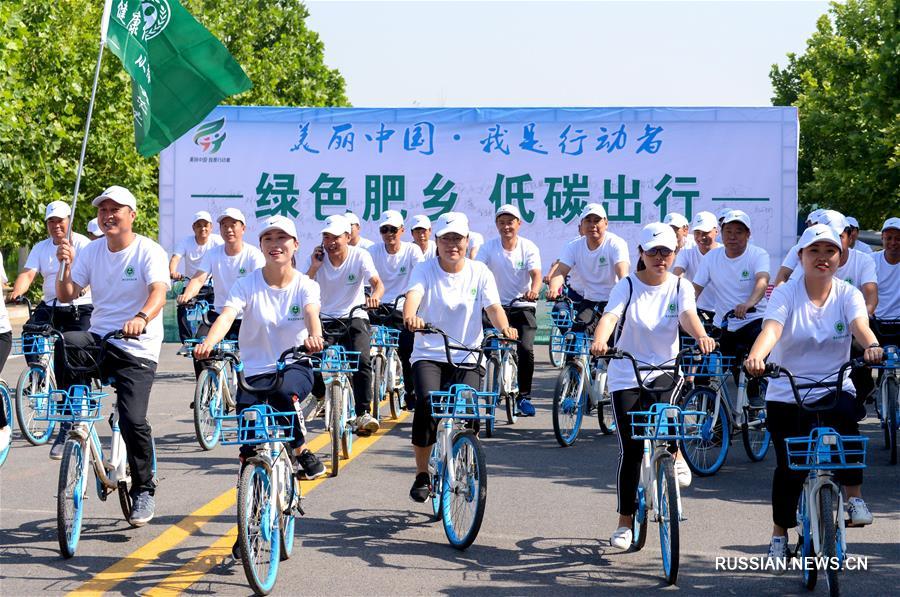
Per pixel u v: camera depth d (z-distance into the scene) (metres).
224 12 39.41
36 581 5.60
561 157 17.41
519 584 5.66
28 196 22.89
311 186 17.59
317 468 6.98
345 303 9.64
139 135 8.59
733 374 9.27
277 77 41.59
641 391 6.06
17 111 21.66
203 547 6.30
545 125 17.42
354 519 7.02
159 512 7.14
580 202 17.39
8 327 8.74
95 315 6.66
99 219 6.49
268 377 6.23
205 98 8.96
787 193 16.95
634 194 17.27
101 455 6.50
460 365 6.81
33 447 9.59
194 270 12.57
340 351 8.80
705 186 17.11
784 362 5.74
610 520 7.06
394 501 7.54
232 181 17.62
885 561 6.14
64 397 6.31
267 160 17.62
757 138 17.00
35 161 23.11
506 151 17.48
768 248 17.00
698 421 8.58
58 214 10.08
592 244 10.62
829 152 38.22
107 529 6.69
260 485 5.47
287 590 5.51
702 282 9.59
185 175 17.64
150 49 8.81
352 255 9.60
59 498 5.91
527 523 6.96
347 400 9.01
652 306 6.31
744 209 17.05
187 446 9.62
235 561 5.99
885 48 23.83
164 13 8.80
